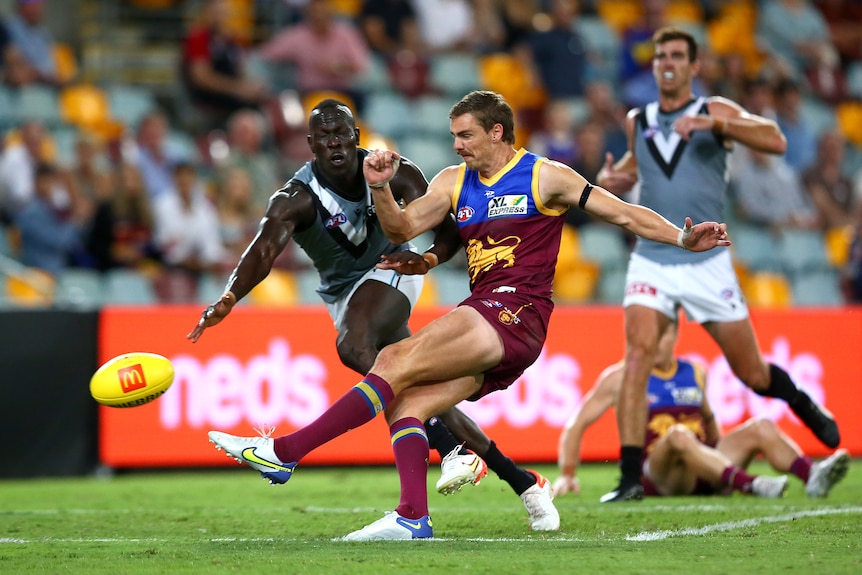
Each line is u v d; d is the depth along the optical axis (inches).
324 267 764.6
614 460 1330.0
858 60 2465.6
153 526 773.3
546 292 669.9
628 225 652.7
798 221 1911.9
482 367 647.1
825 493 940.0
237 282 674.2
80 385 1242.6
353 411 620.1
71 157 1769.2
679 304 943.0
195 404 1256.8
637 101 2028.8
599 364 1334.9
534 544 619.2
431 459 1353.3
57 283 1517.0
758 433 982.4
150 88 2038.6
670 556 569.0
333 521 796.0
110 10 2139.5
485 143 661.3
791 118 2033.7
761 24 2370.8
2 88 1803.6
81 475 1238.3
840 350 1380.4
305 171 733.3
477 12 2133.4
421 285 770.2
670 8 2304.4
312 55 1916.8
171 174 1724.9
